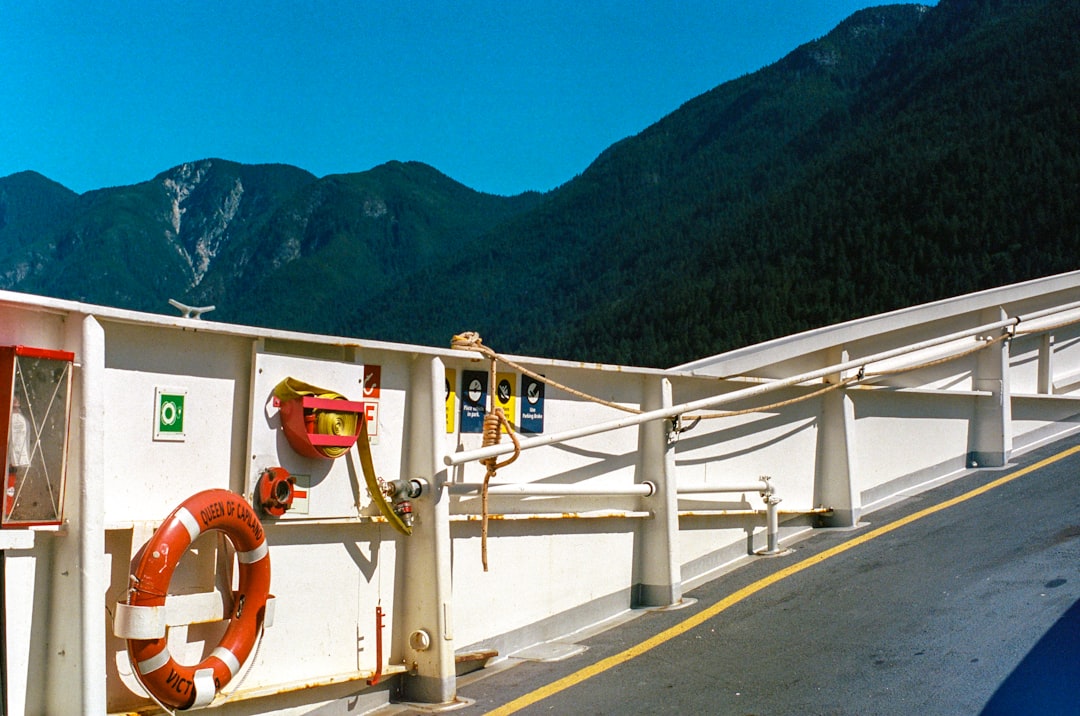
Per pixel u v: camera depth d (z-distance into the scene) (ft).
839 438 32.19
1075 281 40.47
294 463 17.58
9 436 13.16
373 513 19.25
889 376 34.63
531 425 23.18
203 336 16.31
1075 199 350.84
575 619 24.25
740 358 29.48
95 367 14.10
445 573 19.75
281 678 17.48
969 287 342.03
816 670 19.86
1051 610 21.66
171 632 15.70
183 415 15.96
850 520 31.76
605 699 19.27
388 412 19.83
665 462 26.12
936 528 29.94
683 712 18.33
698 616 24.39
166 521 14.84
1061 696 17.28
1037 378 40.81
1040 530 28.22
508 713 18.83
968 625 21.42
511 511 22.49
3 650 13.29
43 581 13.87
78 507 13.83
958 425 37.47
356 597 18.99
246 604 16.24
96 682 13.62
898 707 17.65
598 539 25.03
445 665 19.53
